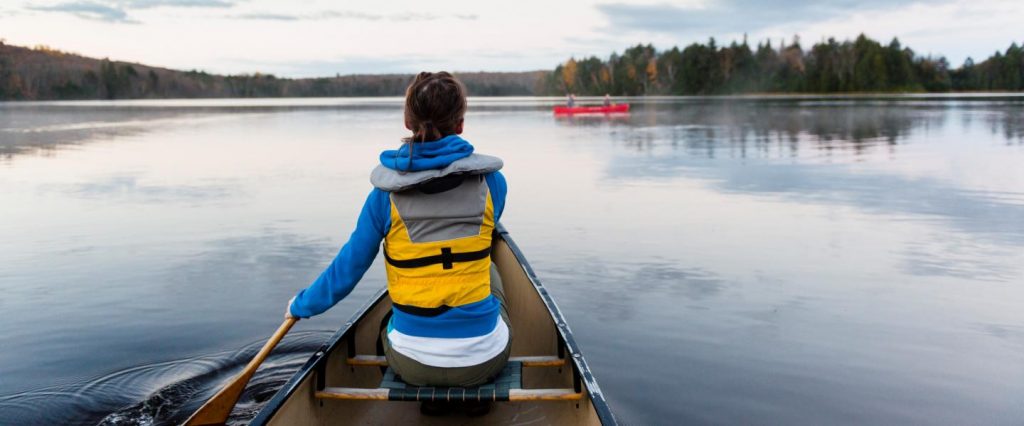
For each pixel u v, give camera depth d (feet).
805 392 12.30
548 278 18.98
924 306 16.55
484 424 9.50
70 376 12.76
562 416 9.18
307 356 13.60
